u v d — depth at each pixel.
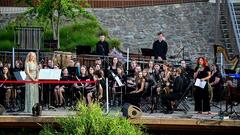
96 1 38.00
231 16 35.06
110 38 36.50
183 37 36.72
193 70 27.39
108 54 29.34
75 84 25.36
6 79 25.06
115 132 19.73
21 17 35.69
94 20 36.84
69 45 34.94
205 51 36.03
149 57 29.77
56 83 25.03
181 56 35.72
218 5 35.44
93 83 25.22
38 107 23.39
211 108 26.34
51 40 30.31
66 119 20.28
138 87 24.95
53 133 21.05
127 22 37.47
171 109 24.77
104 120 19.94
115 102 26.02
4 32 35.94
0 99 24.92
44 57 29.12
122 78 25.69
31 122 23.31
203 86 24.45
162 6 37.94
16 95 25.38
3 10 37.84
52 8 33.66
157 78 25.50
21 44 29.09
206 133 24.14
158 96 24.86
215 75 26.38
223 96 25.20
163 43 29.61
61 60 28.72
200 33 36.88
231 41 34.62
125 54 31.06
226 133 24.11
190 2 37.88
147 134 21.78
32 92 24.09
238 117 24.25
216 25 35.47
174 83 24.75
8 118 23.19
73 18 34.28
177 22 37.44
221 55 30.08
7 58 29.61
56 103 25.53
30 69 24.14
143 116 23.89
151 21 37.50
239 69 27.42
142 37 36.81
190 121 23.55
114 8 37.94
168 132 23.98
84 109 20.12
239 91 24.39
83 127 19.67
